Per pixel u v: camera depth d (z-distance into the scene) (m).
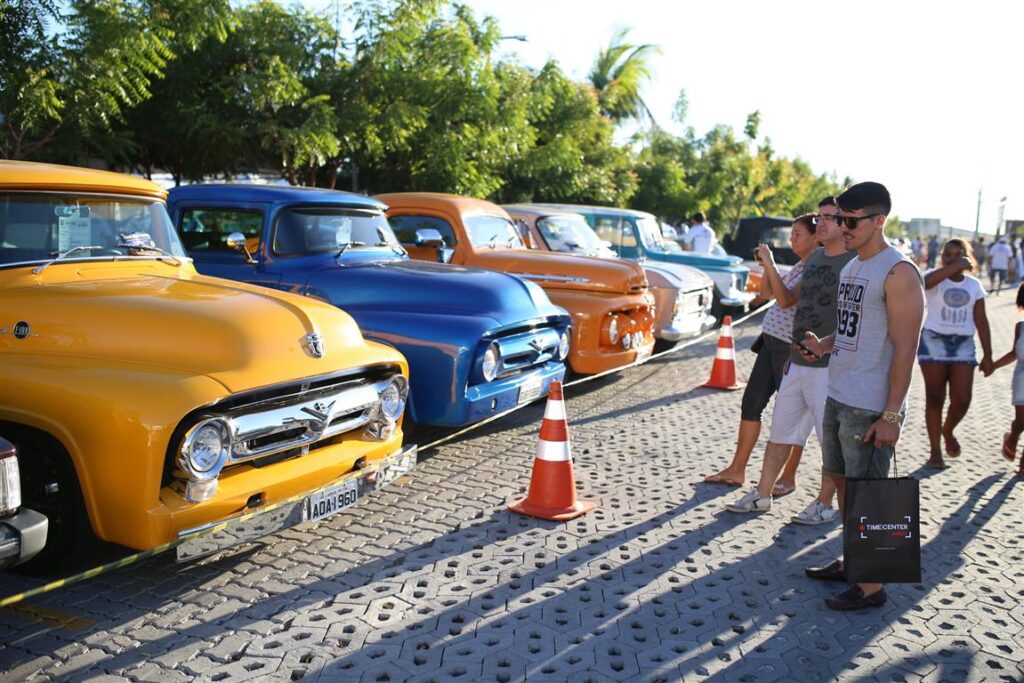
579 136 24.45
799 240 5.81
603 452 7.09
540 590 4.45
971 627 4.20
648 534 5.28
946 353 6.96
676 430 7.93
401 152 18.19
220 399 3.99
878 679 3.70
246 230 6.87
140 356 4.22
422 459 6.71
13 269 4.53
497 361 6.49
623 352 9.23
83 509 4.06
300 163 15.45
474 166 18.34
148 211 5.39
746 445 6.23
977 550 5.23
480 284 6.78
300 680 3.54
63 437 3.96
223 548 4.07
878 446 4.20
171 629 3.94
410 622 4.06
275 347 4.40
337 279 6.70
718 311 15.30
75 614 4.06
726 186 36.38
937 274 6.94
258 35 15.33
